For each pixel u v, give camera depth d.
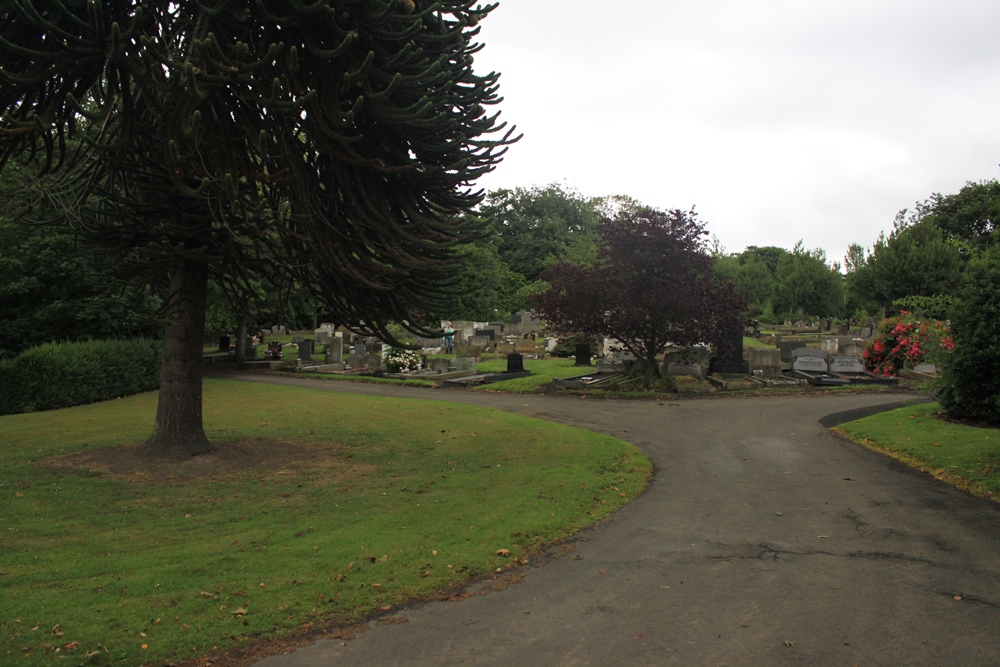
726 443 12.78
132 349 21.30
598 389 20.38
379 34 8.21
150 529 7.52
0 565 6.26
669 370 22.34
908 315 23.23
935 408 14.73
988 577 6.07
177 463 10.41
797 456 11.57
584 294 19.94
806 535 7.42
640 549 7.04
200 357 11.12
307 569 6.23
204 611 5.31
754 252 93.12
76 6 7.46
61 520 7.82
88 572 6.09
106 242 9.38
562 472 10.35
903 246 42.53
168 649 4.71
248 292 11.12
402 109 8.12
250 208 8.67
